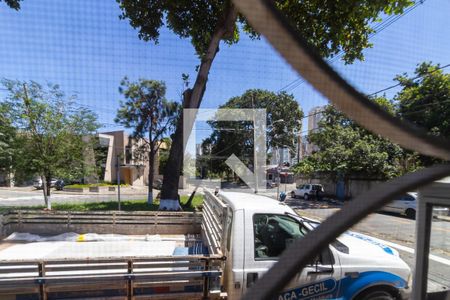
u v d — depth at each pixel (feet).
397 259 9.33
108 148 89.92
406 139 3.79
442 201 6.79
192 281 7.81
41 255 10.89
